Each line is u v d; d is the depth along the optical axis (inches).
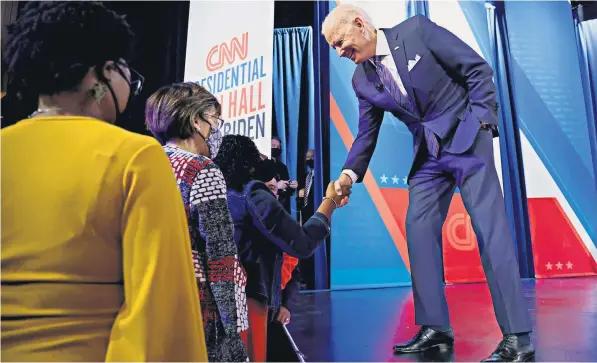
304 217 174.4
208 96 42.6
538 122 218.1
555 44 225.3
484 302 129.7
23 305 19.2
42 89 22.5
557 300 127.4
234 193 48.9
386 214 187.6
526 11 223.9
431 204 77.4
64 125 21.7
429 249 76.2
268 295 49.2
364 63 81.0
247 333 46.5
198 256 34.4
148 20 183.5
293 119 184.1
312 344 81.0
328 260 177.5
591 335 78.5
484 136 72.2
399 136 194.2
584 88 233.5
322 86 188.1
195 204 34.0
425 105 76.4
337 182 54.0
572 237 213.5
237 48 114.8
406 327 97.0
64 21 21.8
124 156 20.7
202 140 41.8
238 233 48.6
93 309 19.6
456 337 81.4
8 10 96.2
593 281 182.9
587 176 219.6
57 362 18.5
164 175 21.3
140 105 86.0
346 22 78.1
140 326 18.8
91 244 19.9
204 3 123.5
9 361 18.6
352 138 186.4
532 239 209.2
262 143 106.1
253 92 109.7
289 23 189.8
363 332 92.2
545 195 214.1
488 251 67.6
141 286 19.2
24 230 20.1
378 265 183.2
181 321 20.2
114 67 23.6
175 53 187.6
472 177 71.5
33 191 20.4
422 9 201.2
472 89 72.5
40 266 19.7
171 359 19.4
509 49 219.6
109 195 20.1
